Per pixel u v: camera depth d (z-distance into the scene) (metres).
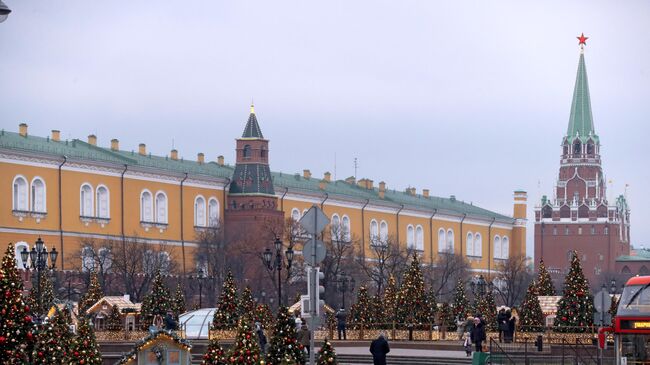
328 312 111.31
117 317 103.00
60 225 194.62
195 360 89.88
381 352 67.88
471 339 90.06
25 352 61.12
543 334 97.19
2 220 186.25
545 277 113.25
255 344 64.56
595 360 80.50
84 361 64.00
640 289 57.59
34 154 191.00
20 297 60.25
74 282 179.25
